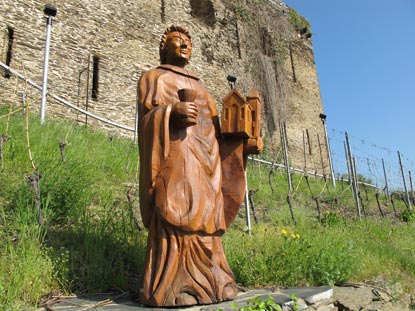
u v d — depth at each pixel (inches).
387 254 311.0
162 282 147.9
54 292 164.6
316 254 229.6
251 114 181.3
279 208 393.1
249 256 218.7
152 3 769.6
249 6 994.1
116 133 604.4
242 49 946.1
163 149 153.6
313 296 175.9
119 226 233.6
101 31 661.3
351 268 239.3
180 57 177.6
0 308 138.5
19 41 549.3
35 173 220.2
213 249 158.4
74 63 608.1
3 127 329.4
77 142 373.7
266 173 570.3
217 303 152.3
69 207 232.4
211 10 912.3
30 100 530.3
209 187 161.2
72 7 625.9
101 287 174.1
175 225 150.4
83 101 605.9
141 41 724.7
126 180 342.6
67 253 181.6
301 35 1154.7
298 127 1030.4
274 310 151.1
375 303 227.1
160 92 165.8
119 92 663.8
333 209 463.8
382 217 501.0
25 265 163.5
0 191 235.6
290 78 1066.7
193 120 156.2
